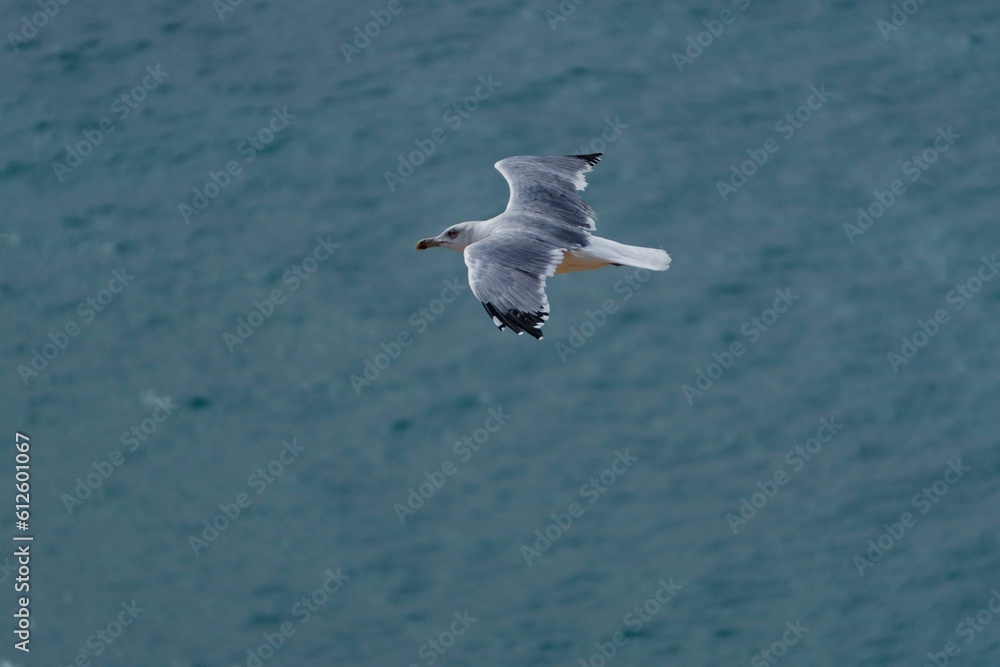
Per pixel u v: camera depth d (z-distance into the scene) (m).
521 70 61.62
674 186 55.69
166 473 46.28
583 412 47.41
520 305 22.45
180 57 62.69
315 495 45.28
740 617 41.12
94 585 43.12
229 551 43.88
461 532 43.88
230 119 59.50
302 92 60.72
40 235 54.59
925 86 60.72
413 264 52.50
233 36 63.75
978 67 61.62
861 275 52.25
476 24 64.38
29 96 60.81
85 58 62.66
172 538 44.41
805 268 52.47
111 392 48.75
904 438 46.72
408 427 47.12
